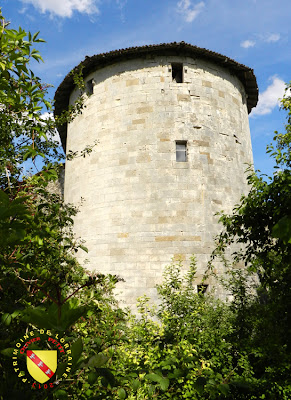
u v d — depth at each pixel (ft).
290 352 17.06
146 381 10.77
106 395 8.59
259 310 19.67
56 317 6.06
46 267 10.46
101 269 38.83
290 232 7.40
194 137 41.34
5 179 11.71
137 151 40.73
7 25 11.06
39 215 10.34
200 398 11.51
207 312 22.36
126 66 43.52
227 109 45.19
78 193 44.16
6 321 7.42
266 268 19.71
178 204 39.09
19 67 11.13
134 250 38.19
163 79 42.37
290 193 16.30
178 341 13.51
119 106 42.78
